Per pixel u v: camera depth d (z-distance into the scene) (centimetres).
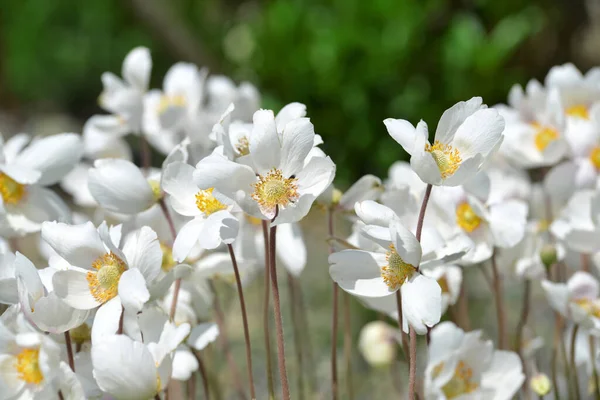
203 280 92
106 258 80
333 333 89
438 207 89
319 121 180
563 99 100
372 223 80
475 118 80
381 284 80
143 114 104
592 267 98
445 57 179
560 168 97
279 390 134
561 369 111
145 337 81
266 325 87
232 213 82
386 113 178
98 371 77
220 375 118
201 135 104
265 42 187
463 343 85
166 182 83
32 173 89
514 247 94
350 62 177
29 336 78
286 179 79
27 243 180
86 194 103
